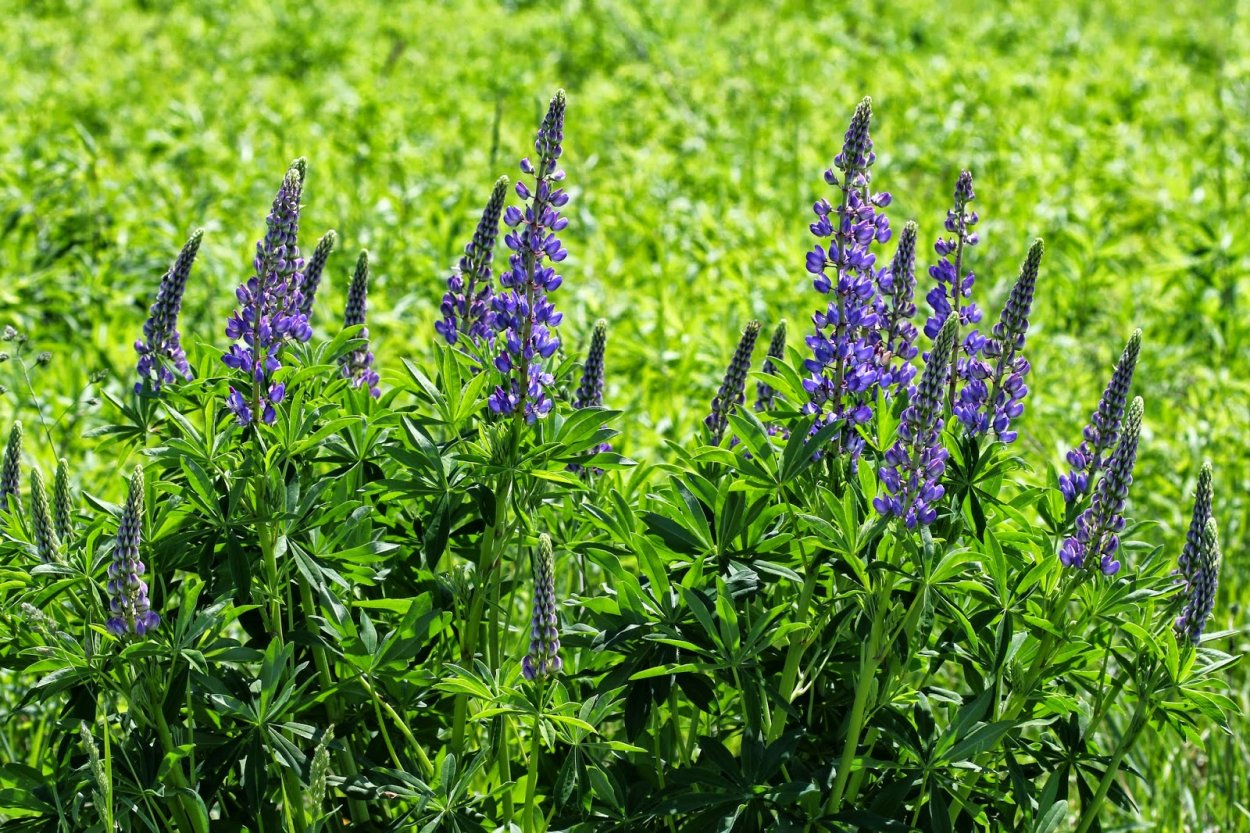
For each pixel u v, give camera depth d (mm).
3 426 7582
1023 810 4059
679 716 4715
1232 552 7273
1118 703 4766
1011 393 4266
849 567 3998
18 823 3875
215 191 10891
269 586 3980
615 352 8320
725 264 9820
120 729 4141
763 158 13391
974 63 17656
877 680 4145
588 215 10133
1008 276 10281
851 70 18000
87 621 3846
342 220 10109
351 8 20562
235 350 4070
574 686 4449
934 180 12898
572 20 19156
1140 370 8758
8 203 10414
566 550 4543
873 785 4199
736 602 4223
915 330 4391
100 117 15180
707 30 19891
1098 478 4270
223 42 19375
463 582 4355
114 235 10156
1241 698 6516
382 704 4031
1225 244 9984
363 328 4391
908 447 3863
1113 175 12836
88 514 4855
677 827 4203
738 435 4098
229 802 4266
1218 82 17703
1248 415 8070
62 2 21531
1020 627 4172
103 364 8234
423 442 4031
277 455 4043
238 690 4043
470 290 4586
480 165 11789
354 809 4312
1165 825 5719
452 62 17703
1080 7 23734
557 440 4090
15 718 5445
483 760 4184
